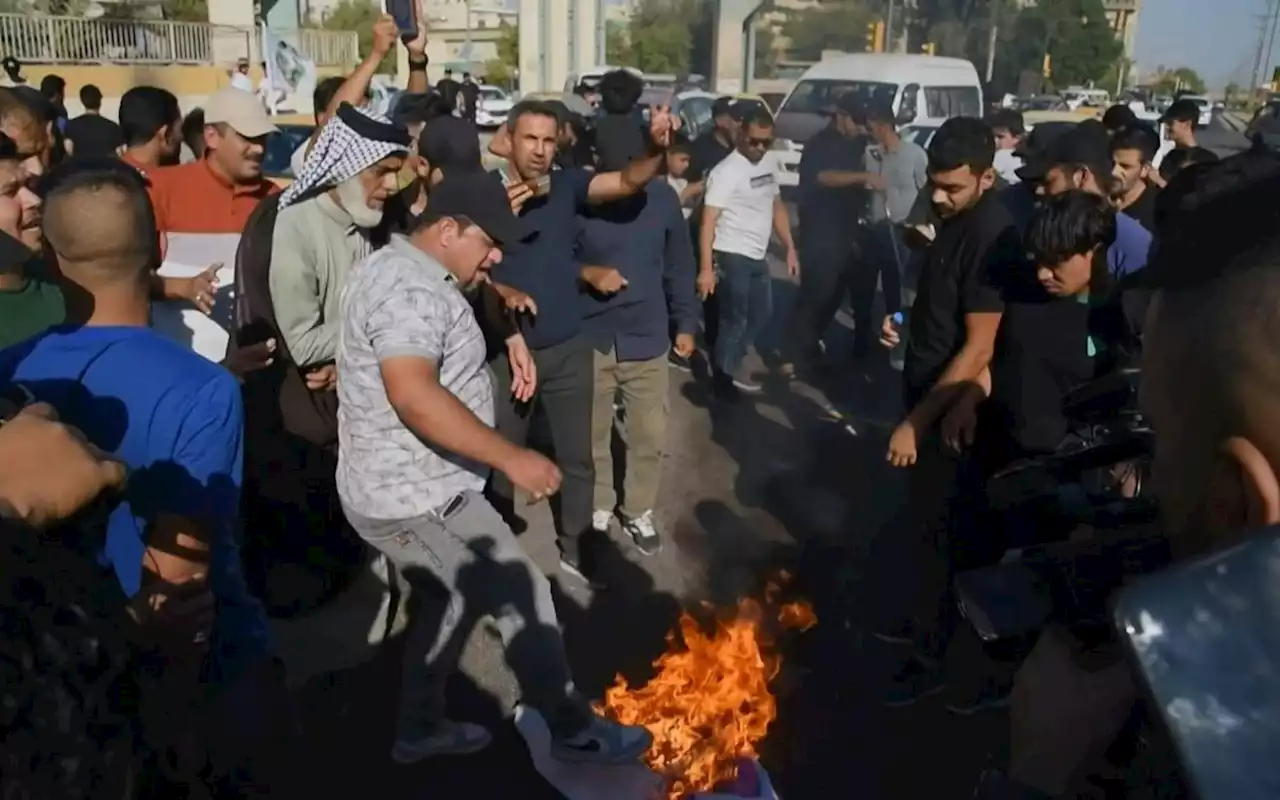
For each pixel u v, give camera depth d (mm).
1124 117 5090
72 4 24422
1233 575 484
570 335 3518
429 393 2221
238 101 3691
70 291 1744
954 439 2699
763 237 5742
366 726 2859
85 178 1721
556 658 2484
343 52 25562
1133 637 482
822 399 6004
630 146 3826
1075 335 2477
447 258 2367
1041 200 3705
